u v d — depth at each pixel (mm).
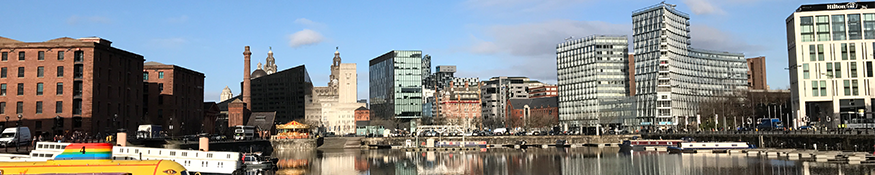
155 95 196750
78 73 147875
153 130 155250
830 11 193375
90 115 145500
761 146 166750
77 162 69750
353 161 146875
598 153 171125
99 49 151125
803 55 193500
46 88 146250
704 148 162250
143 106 194250
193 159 99062
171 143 137500
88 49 148000
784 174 103562
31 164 68500
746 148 160500
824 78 191000
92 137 134375
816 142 146500
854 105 188000
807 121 169625
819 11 194000
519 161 144625
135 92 171875
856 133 143375
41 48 147625
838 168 107938
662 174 110875
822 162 118875
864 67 189375
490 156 163625
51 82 146500
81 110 146125
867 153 123688
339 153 180625
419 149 199500
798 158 130375
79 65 148125
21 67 147750
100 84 150875
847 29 191500
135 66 172625
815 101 191375
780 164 118875
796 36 194875
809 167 111062
